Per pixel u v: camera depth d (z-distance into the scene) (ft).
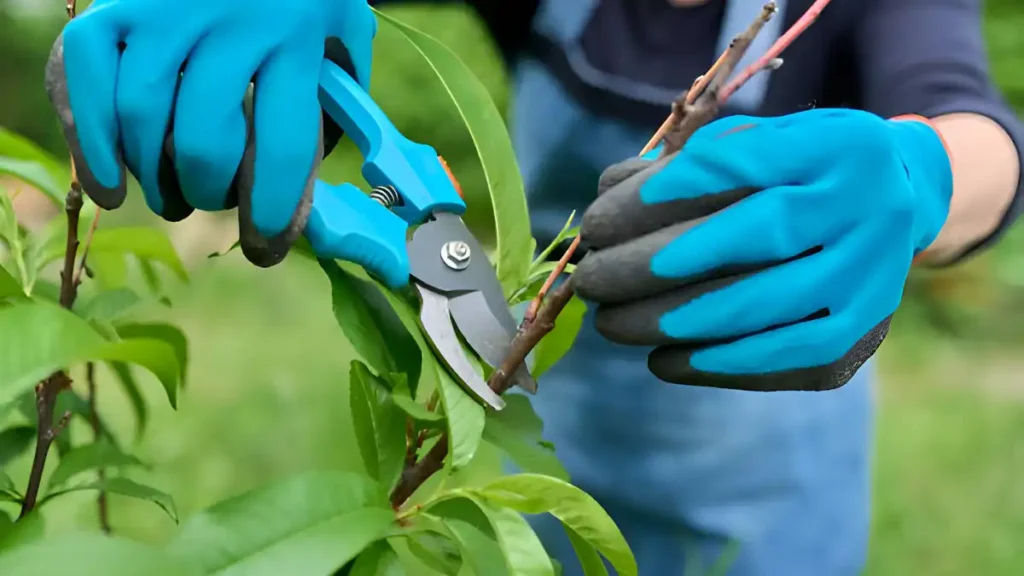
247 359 8.30
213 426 6.33
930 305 13.84
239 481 5.52
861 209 2.43
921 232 2.53
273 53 2.43
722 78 2.38
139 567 2.16
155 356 2.29
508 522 2.37
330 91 2.56
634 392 3.87
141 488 2.59
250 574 2.24
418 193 2.53
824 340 2.45
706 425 3.82
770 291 2.42
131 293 2.66
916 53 3.05
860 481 4.09
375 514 2.35
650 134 3.66
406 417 2.55
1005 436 8.41
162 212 2.50
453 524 2.45
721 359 2.46
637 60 3.64
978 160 2.75
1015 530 6.57
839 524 4.00
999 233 2.80
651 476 3.94
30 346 2.17
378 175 2.55
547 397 4.13
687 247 2.39
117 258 2.89
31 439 2.64
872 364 4.19
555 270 2.51
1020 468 7.65
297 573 2.25
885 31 3.17
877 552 6.21
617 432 3.95
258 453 5.98
